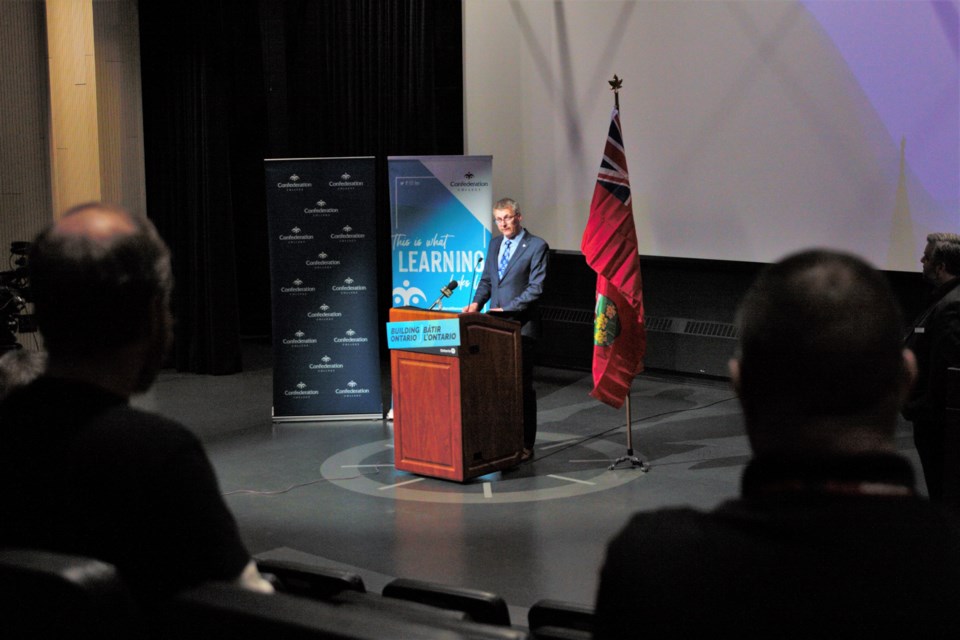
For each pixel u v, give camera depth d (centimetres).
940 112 678
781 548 90
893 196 705
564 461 618
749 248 783
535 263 648
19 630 121
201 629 119
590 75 848
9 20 843
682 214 815
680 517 97
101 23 873
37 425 127
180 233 923
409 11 905
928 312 430
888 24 695
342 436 688
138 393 142
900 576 87
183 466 124
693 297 833
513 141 899
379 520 509
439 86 923
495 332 579
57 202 870
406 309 582
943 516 91
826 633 87
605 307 587
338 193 716
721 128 785
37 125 864
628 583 94
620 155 582
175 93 909
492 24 894
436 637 110
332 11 938
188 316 927
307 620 114
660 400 784
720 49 778
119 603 117
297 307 725
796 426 93
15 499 126
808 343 92
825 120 731
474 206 709
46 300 132
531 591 412
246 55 1018
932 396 415
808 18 730
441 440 573
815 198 743
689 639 91
